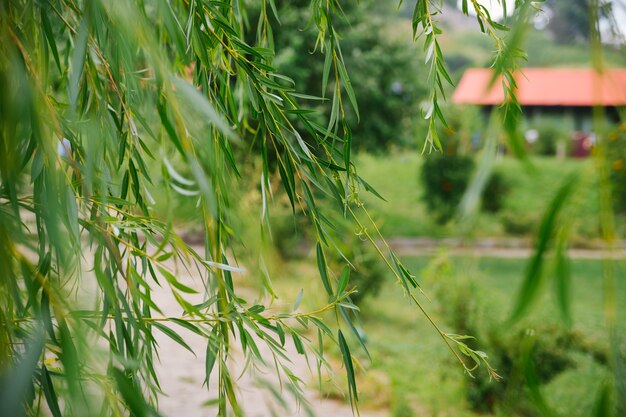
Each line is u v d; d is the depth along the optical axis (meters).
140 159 1.22
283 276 6.17
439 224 11.10
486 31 1.20
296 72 7.59
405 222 12.61
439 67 1.29
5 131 0.83
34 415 1.04
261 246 1.25
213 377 3.94
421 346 4.83
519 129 0.68
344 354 1.20
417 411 3.56
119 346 1.05
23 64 0.85
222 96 1.30
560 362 3.65
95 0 0.89
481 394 3.52
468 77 16.59
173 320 1.12
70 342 0.83
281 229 6.84
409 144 10.20
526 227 10.80
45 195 0.93
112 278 1.08
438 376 4.04
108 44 1.09
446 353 4.11
